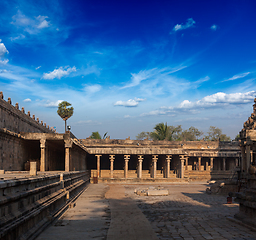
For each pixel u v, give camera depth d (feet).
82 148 120.98
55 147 126.11
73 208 63.10
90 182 156.87
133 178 160.66
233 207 69.67
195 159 213.05
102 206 67.31
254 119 116.57
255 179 50.80
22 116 118.62
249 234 41.98
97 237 38.29
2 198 27.89
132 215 55.88
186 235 41.63
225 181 102.63
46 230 40.52
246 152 86.99
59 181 62.44
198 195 97.71
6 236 26.81
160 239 39.22
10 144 94.68
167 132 242.17
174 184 156.66
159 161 197.67
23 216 32.04
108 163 194.59
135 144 197.16
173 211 63.16
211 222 51.03
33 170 46.34
